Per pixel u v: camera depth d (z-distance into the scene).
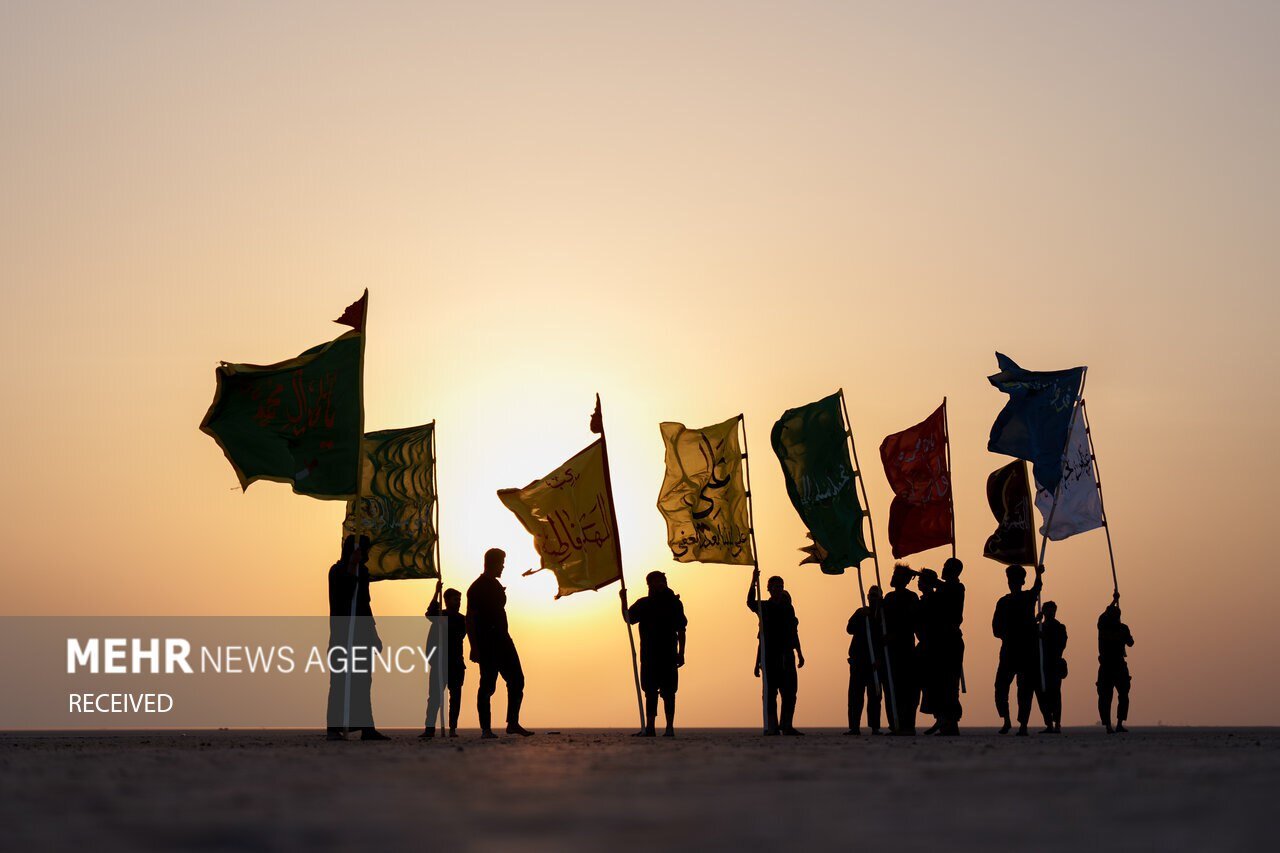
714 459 25.53
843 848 5.27
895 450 25.47
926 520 25.00
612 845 5.38
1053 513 24.88
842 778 9.32
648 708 23.33
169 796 7.86
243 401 20.25
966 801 7.39
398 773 10.08
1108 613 24.83
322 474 20.22
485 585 21.86
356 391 20.45
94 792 8.20
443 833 5.82
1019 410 25.69
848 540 25.19
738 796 7.78
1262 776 9.45
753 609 25.00
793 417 25.67
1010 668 23.17
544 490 24.50
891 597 24.22
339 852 5.16
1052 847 5.31
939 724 23.47
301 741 20.05
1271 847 5.31
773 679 24.62
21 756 13.75
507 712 21.89
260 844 5.44
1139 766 10.73
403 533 25.80
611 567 24.19
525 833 5.83
